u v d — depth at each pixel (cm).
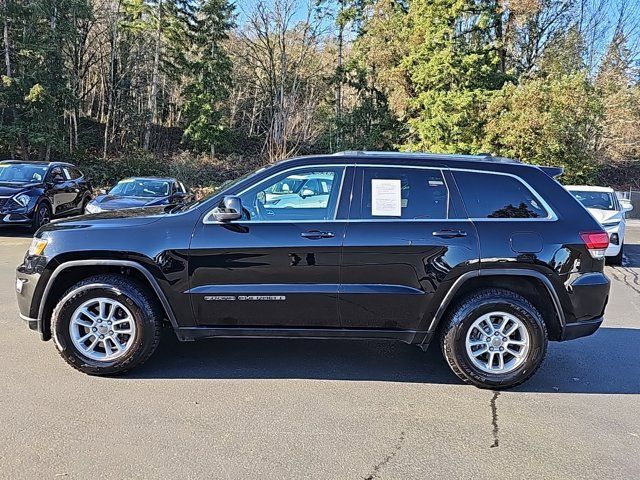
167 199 1223
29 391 392
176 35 3688
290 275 414
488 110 2122
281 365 462
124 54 3675
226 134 3831
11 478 283
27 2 2778
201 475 290
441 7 2281
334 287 415
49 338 442
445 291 416
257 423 353
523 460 316
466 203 426
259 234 415
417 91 2483
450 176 430
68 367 438
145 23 3519
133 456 308
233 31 3894
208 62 3712
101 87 4069
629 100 3206
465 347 418
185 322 422
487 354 424
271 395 399
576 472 304
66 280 440
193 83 3747
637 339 562
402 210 422
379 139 2827
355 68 2931
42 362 447
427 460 313
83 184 1517
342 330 425
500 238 415
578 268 420
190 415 362
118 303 420
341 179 429
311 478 291
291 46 3475
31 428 337
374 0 2966
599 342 550
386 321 422
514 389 423
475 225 419
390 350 508
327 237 413
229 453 314
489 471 303
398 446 329
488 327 422
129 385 409
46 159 2952
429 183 429
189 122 3869
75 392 393
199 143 3772
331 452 319
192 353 486
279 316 421
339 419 363
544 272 415
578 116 2097
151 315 424
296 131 3325
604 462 315
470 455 320
